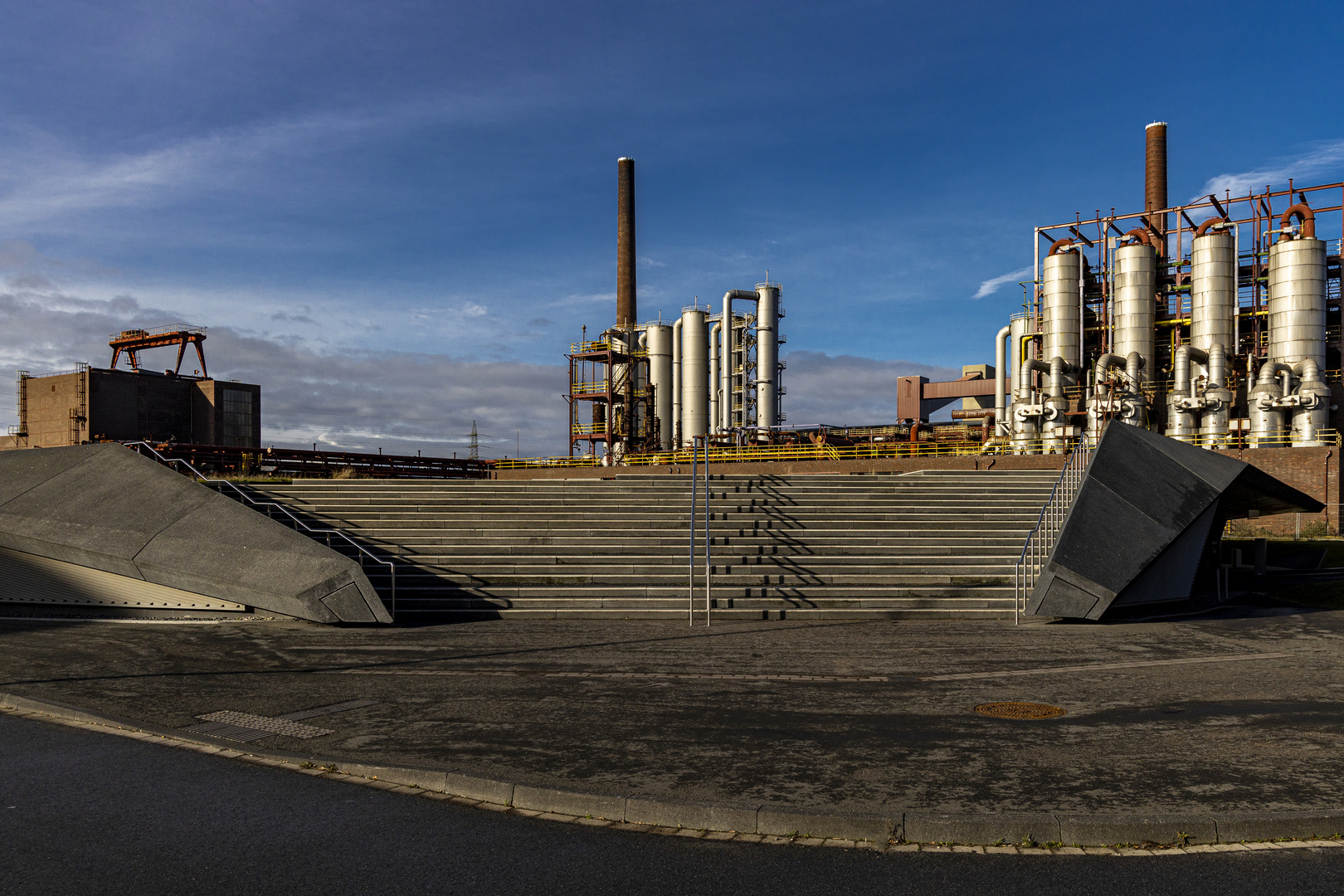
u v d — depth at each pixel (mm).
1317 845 5312
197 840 5371
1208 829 5383
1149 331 45812
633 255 75750
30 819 5746
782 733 7598
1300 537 31094
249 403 72875
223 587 14203
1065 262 48656
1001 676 10180
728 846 5320
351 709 8516
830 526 19250
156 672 10305
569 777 6320
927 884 4777
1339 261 42469
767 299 70188
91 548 15031
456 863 5043
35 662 10898
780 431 57750
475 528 18578
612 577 16219
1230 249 43562
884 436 54781
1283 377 40031
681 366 73750
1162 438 18250
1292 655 11695
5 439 67938
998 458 38000
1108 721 8055
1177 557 16203
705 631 13664
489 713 8336
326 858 5113
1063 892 4676
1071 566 14555
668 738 7430
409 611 14727
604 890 4676
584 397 64438
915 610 15406
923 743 7277
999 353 57875
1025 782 6223
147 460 17750
